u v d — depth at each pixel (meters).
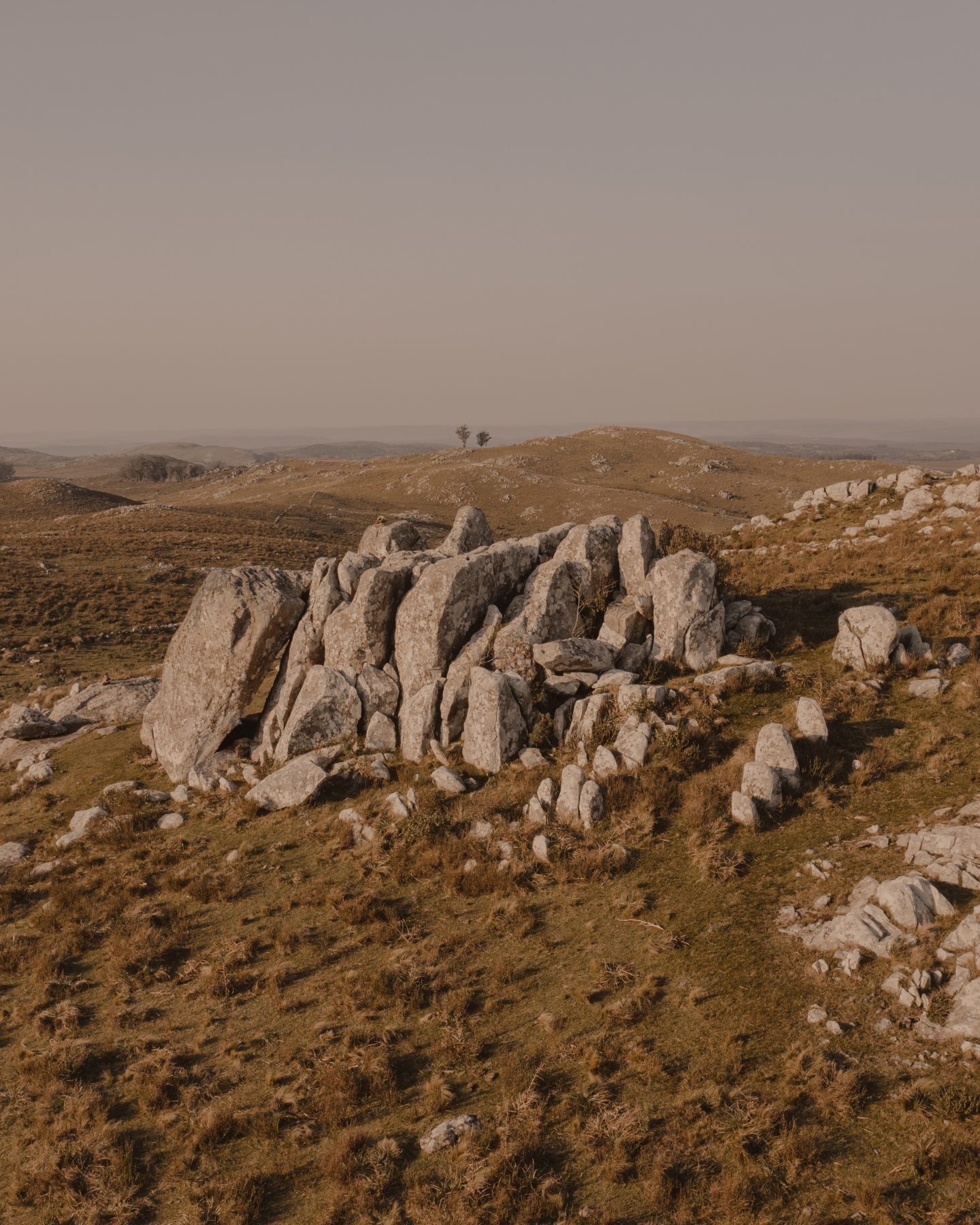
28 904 20.08
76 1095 13.59
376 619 25.25
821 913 14.58
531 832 18.84
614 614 24.53
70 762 29.00
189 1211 11.16
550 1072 12.84
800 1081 11.62
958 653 22.31
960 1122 10.43
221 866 20.30
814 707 19.62
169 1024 15.20
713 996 13.58
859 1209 9.77
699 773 19.53
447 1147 11.71
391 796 21.06
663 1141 11.24
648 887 16.70
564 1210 10.52
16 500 186.88
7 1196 11.84
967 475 41.91
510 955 15.75
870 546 35.69
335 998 15.20
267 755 24.92
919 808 16.75
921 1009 12.21
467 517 30.20
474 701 22.12
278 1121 12.57
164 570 83.81
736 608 25.98
